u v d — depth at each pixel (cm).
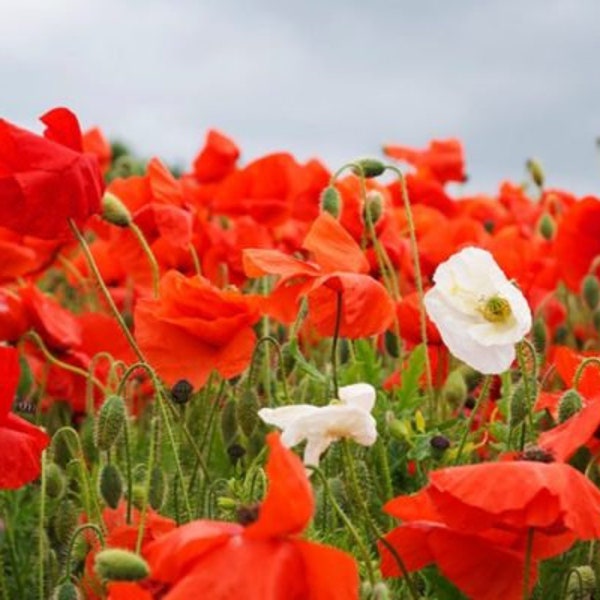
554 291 662
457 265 361
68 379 550
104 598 369
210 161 774
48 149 412
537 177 816
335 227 402
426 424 465
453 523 300
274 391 516
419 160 863
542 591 390
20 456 358
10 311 523
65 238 427
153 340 432
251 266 399
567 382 405
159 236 570
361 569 374
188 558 264
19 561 485
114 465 388
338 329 399
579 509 290
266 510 262
